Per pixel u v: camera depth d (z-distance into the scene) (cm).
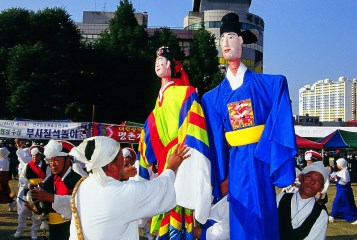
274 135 411
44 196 436
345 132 2023
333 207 1224
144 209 310
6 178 1096
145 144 490
